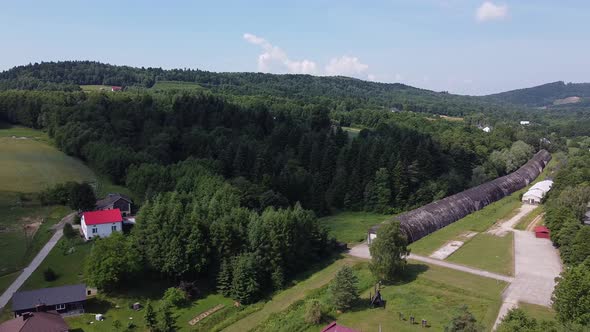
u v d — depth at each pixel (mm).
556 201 100125
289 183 118188
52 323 55812
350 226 107062
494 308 61781
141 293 70125
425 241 93625
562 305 50469
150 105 174375
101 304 66562
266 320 62969
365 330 57969
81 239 86500
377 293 64750
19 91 191750
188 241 72188
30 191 111375
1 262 76938
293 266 78500
